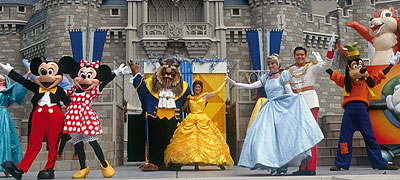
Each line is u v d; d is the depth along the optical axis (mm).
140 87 7895
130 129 11352
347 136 7312
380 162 7273
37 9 31641
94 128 5961
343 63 7836
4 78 7051
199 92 7918
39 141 5938
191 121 7438
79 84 6133
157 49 27266
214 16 28484
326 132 10461
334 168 7148
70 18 27859
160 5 29234
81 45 23516
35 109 6031
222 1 28562
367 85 7434
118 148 11078
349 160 7203
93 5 28344
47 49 28156
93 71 6230
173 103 7742
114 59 28297
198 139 7168
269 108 6125
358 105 7340
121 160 11617
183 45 27656
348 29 32000
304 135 5574
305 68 6840
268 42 22984
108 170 6020
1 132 6645
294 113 5824
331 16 32625
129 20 28062
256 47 22969
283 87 6336
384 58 8531
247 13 29328
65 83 8953
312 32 30172
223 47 28062
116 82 11266
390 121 8312
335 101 29766
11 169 5676
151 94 7824
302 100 5922
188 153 7016
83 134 5996
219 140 7422
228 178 5039
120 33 28531
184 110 8078
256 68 22797
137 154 11281
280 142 5703
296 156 5582
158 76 7742
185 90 7891
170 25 27297
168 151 7328
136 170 8203
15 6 31891
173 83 7758
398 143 8203
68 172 7973
